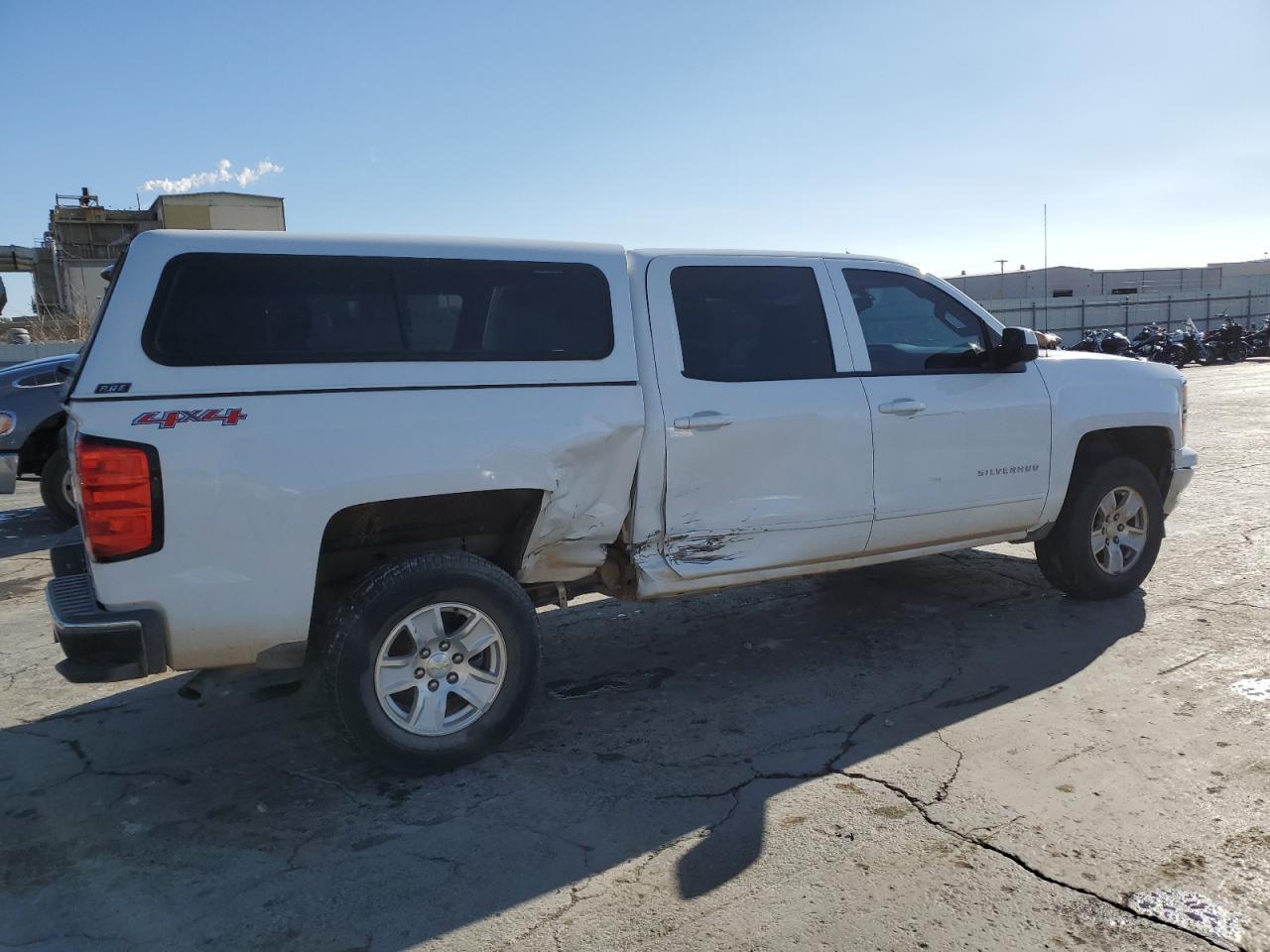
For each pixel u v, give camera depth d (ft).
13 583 22.82
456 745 12.37
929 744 12.67
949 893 9.35
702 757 12.63
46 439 28.71
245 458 11.00
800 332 15.23
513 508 13.43
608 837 10.70
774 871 9.87
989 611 18.22
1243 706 13.43
